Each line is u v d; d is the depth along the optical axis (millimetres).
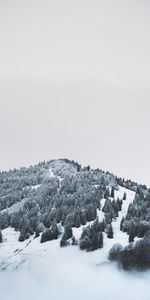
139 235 174625
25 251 177125
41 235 184375
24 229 190750
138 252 165625
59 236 184500
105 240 175250
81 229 185250
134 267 163875
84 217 190125
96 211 196125
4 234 195375
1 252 178750
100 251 170000
